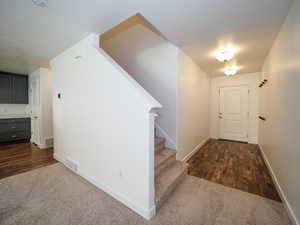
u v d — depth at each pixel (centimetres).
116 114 161
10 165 255
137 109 141
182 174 212
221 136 480
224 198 170
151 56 268
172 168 219
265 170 247
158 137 268
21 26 170
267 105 281
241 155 322
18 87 413
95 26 173
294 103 145
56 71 264
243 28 186
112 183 171
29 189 183
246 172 239
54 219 136
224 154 329
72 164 231
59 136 266
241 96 444
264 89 317
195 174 231
